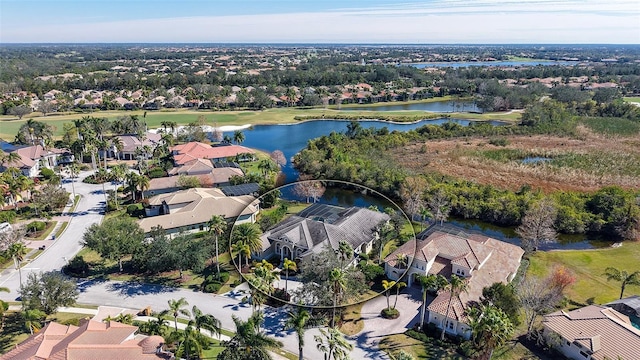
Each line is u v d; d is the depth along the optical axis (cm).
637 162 11788
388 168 10031
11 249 6138
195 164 10756
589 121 17162
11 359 4247
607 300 5900
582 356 4662
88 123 14275
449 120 19188
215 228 6234
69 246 7412
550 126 15950
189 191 8675
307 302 3161
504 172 11269
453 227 7194
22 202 9219
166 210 8444
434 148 13775
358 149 12512
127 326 4741
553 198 8569
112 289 6116
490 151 13225
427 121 19138
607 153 12794
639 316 5291
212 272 6462
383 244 3300
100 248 6350
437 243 6272
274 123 18400
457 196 8962
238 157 12544
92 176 11012
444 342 4966
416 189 8000
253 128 17750
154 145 13812
